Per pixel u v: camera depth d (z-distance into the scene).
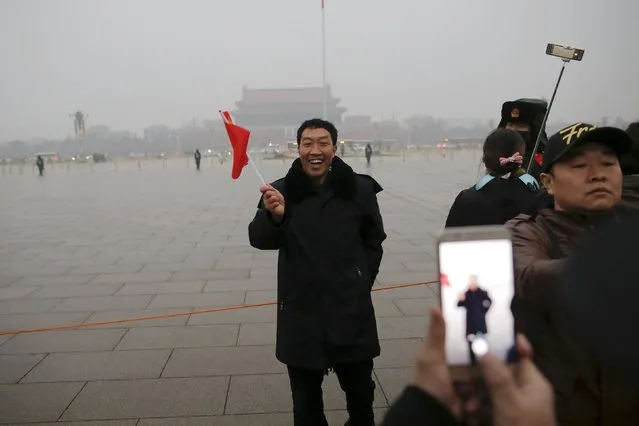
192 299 5.64
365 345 2.54
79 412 3.29
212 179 25.12
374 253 2.72
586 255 0.99
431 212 12.07
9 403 3.40
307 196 2.58
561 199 1.53
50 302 5.60
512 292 1.08
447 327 1.07
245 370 3.85
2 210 14.11
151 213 13.00
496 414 0.96
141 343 4.39
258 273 6.77
